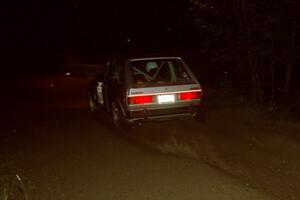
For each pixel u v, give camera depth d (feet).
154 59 19.17
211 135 17.52
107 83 20.53
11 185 12.37
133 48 65.92
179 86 17.75
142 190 11.29
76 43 93.20
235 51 22.13
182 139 17.10
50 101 31.48
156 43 51.72
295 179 11.95
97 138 17.89
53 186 12.06
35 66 76.43
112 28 81.87
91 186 11.85
